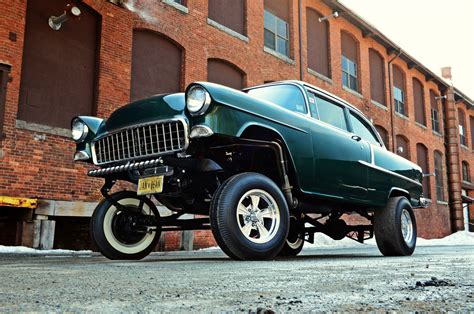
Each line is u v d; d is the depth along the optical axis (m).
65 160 7.89
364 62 17.55
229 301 1.11
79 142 3.69
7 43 7.36
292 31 14.24
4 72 7.30
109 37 8.91
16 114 7.38
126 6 9.30
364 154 4.58
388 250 4.76
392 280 1.71
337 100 4.73
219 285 1.47
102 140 3.56
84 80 8.55
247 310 0.96
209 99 2.96
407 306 1.05
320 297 1.20
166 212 8.58
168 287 1.41
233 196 2.99
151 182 3.16
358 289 1.40
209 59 11.37
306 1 14.91
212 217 2.98
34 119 7.69
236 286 1.45
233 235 2.95
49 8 8.15
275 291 1.32
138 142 3.29
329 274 1.95
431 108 22.73
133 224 3.87
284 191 3.53
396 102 19.77
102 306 1.01
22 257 4.79
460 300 1.16
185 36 10.57
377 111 17.81
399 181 5.09
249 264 2.70
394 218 4.71
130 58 9.26
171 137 3.10
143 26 9.66
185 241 9.33
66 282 1.56
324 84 15.09
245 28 12.50
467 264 2.86
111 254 3.77
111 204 3.80
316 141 3.92
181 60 10.59
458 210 22.62
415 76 21.20
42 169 7.58
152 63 9.95
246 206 3.19
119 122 3.44
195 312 0.93
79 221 8.35
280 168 3.48
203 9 11.15
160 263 2.90
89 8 8.73
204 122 2.96
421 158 20.92
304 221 4.73
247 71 12.16
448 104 23.75
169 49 10.39
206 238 10.12
